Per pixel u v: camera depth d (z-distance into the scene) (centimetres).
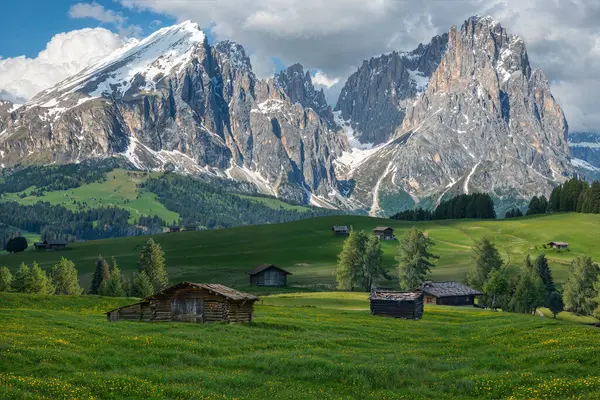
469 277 15100
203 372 3906
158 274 14850
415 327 7294
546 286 15688
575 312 14462
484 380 3922
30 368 3675
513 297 12950
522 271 13825
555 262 19562
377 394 3647
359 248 16450
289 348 4969
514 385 3803
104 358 4138
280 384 3738
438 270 19012
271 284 17100
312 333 5994
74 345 4497
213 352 4612
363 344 5384
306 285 17162
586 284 13950
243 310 6694
